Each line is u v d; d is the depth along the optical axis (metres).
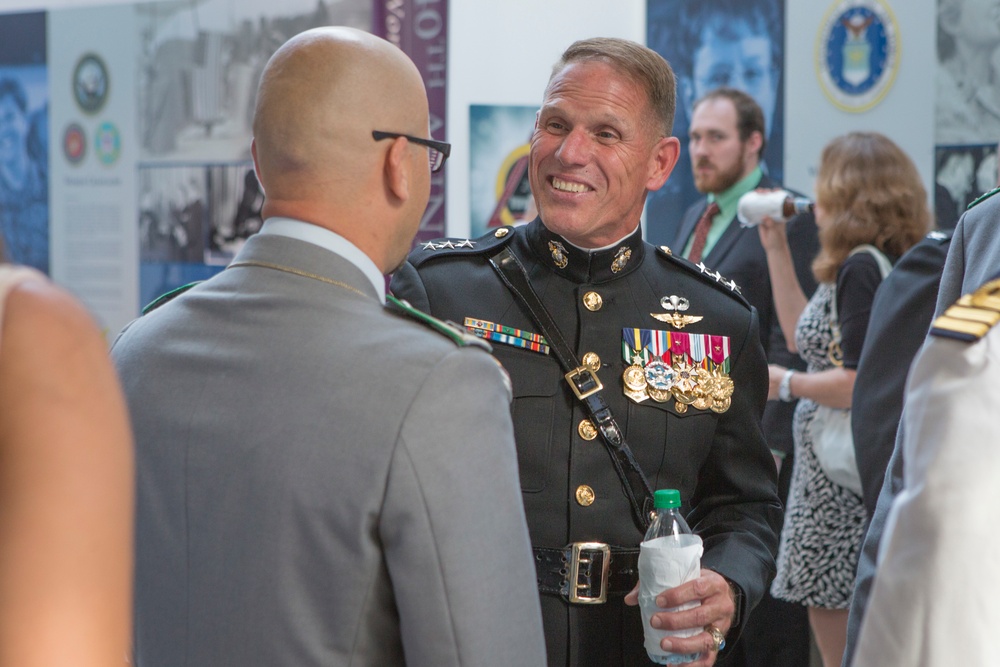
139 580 1.15
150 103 4.24
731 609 1.52
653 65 1.66
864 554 1.45
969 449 0.87
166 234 4.26
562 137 1.65
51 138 4.43
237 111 4.10
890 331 2.31
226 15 4.07
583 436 1.63
